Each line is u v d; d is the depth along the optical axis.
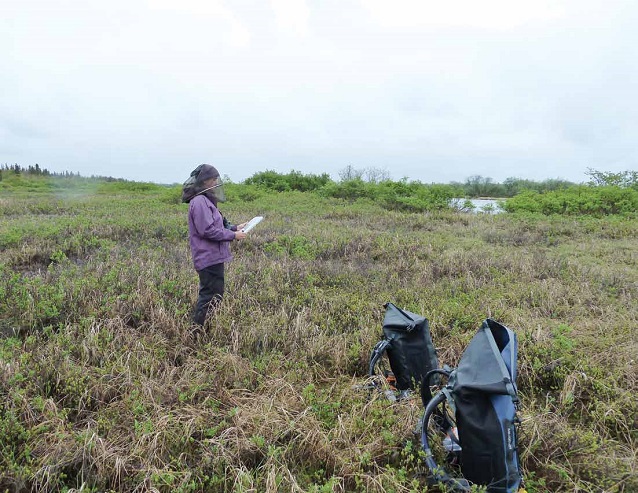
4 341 4.12
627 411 3.41
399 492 2.68
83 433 2.91
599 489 2.72
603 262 8.26
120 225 9.89
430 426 3.11
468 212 16.31
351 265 7.26
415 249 8.54
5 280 5.50
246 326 4.54
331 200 17.92
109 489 2.67
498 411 2.54
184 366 3.91
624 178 18.84
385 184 18.95
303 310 4.98
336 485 2.70
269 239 8.93
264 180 23.06
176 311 4.73
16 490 2.55
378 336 4.45
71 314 4.72
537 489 2.78
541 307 5.52
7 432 2.88
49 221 10.35
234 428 3.05
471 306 5.29
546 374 3.92
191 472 2.73
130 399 3.32
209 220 4.45
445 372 3.01
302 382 3.79
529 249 9.36
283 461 2.88
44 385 3.44
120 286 5.41
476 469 2.58
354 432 3.12
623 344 4.38
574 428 3.37
